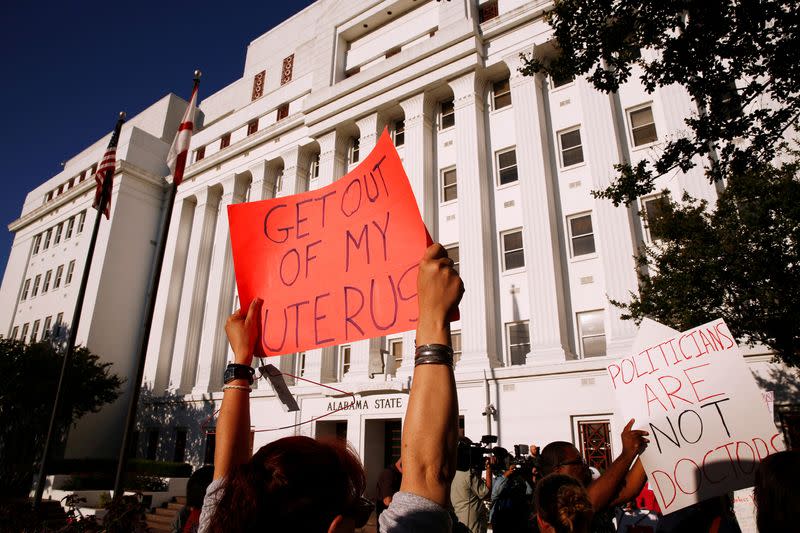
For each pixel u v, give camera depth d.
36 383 23.56
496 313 19.03
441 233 21.42
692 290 10.99
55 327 32.94
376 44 27.58
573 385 15.83
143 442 28.03
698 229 11.46
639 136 18.11
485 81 22.67
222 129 34.38
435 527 1.08
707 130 7.64
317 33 29.88
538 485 2.58
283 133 29.36
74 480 22.69
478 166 20.59
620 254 16.66
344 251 2.37
